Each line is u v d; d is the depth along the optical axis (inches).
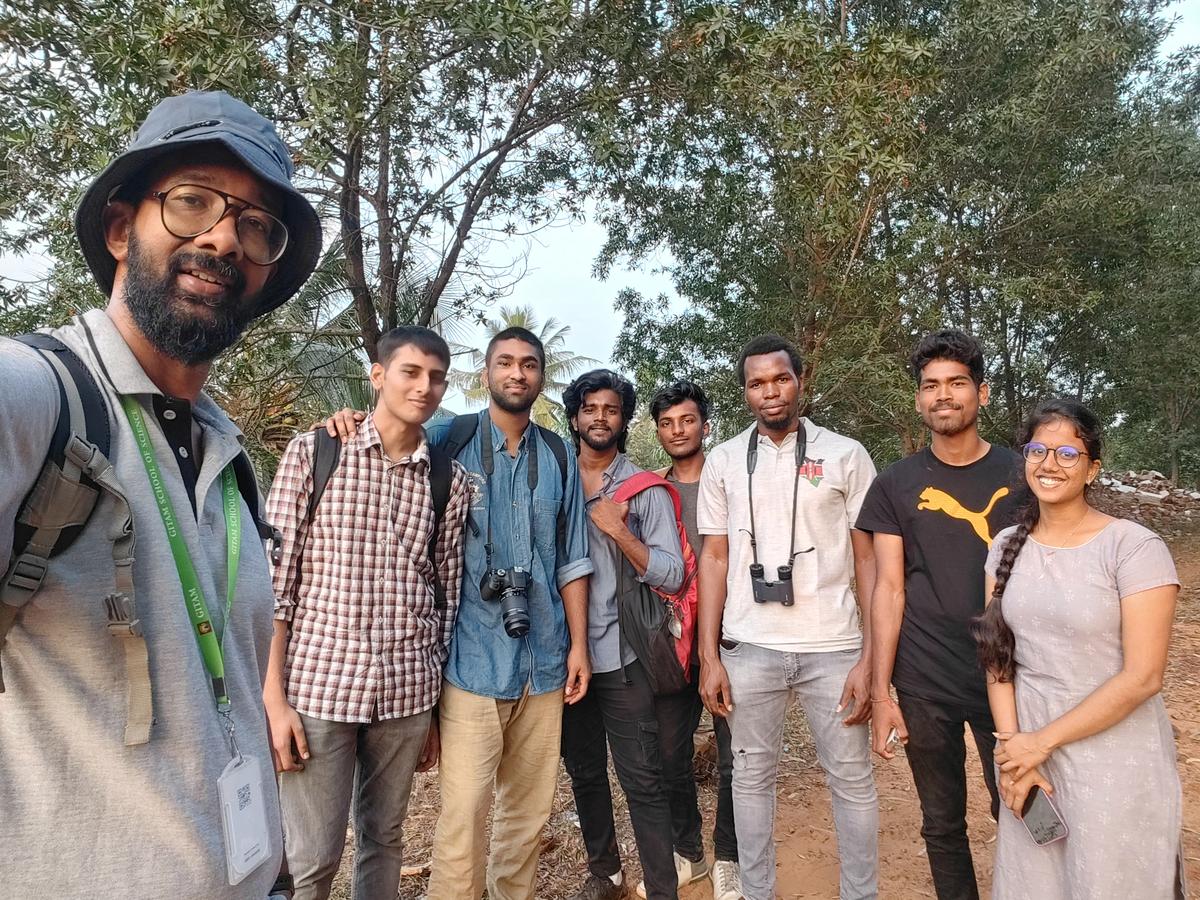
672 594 109.6
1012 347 400.8
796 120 208.1
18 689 33.7
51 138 158.6
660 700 116.1
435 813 139.6
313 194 233.3
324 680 85.1
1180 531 432.8
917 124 221.8
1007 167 323.3
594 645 108.3
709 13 206.5
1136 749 72.5
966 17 312.8
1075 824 73.6
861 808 100.3
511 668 95.3
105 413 37.1
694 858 121.2
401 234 243.9
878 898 116.1
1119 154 329.1
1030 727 78.7
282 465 89.1
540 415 614.2
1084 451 77.0
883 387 272.7
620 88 219.3
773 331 328.5
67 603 34.3
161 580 37.9
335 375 286.8
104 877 34.2
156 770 36.0
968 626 93.6
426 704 91.1
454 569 96.4
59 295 179.8
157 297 39.3
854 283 281.0
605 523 104.4
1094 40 289.3
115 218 41.6
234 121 41.1
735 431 359.9
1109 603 74.1
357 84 176.9
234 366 213.6
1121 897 70.9
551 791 102.0
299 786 85.7
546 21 170.7
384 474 90.4
